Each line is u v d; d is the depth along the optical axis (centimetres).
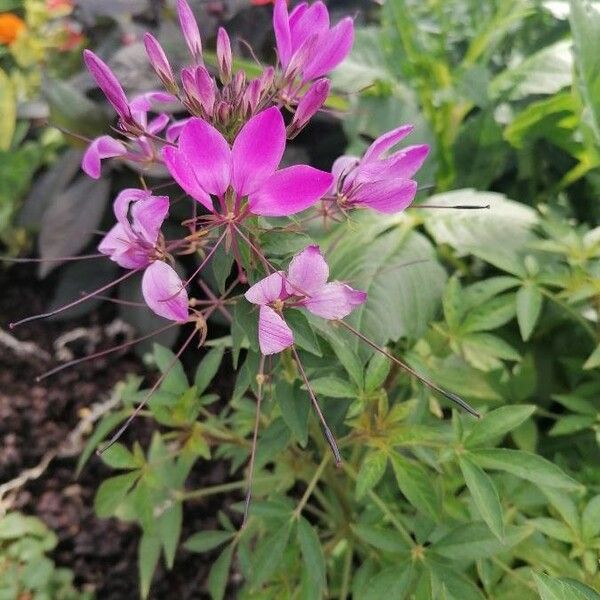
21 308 57
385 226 35
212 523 43
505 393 34
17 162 56
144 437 47
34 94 65
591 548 26
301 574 28
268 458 26
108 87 21
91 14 60
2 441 47
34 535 41
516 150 48
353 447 34
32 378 51
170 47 52
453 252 42
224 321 48
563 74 44
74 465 46
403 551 25
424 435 25
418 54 46
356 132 45
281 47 22
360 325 30
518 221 36
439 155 45
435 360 32
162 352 30
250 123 17
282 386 24
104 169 52
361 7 63
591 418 31
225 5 57
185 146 17
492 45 48
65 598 39
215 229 21
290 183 18
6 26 62
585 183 45
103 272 54
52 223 52
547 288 37
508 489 28
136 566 41
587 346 38
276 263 21
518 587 27
